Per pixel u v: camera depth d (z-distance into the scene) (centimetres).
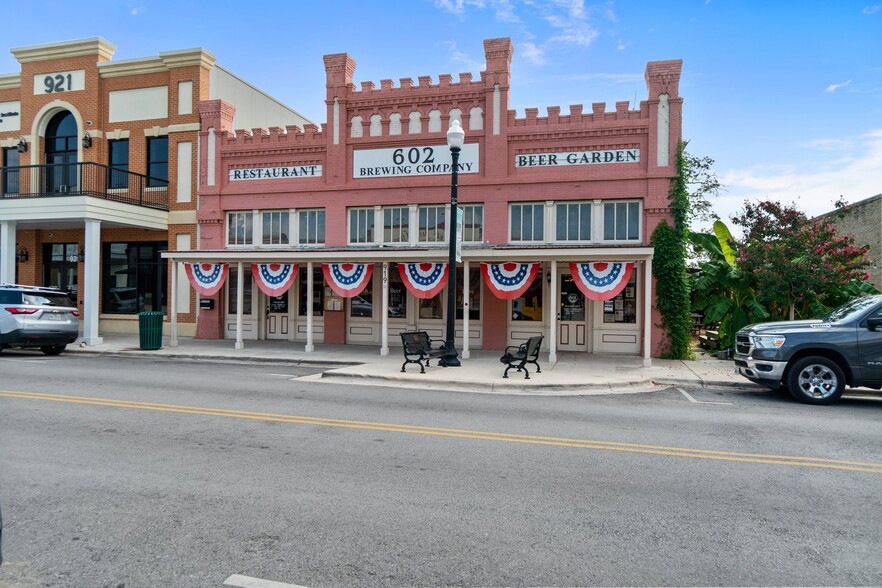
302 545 408
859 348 967
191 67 2023
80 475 550
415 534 428
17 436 689
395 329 1791
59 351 1619
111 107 2127
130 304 2164
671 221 1586
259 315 1934
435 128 1756
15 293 1498
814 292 1472
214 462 593
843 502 505
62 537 417
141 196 2019
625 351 1623
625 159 1623
